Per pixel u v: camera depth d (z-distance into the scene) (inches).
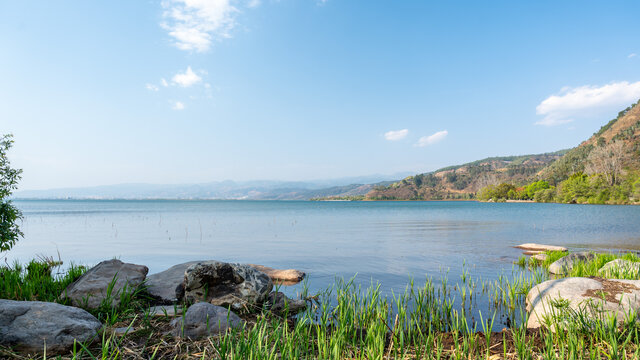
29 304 227.9
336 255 752.3
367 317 305.0
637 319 249.9
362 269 592.4
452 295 412.5
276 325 269.0
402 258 706.8
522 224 1744.6
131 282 349.7
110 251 829.2
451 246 902.4
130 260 706.2
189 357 211.9
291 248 867.4
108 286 327.6
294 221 2028.8
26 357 201.2
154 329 262.7
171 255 765.9
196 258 719.7
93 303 312.0
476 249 842.2
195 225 1710.1
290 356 201.0
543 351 221.0
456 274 546.6
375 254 764.0
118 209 4392.2
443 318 322.3
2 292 336.5
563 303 275.1
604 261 535.5
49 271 488.7
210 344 230.7
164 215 2800.2
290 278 509.4
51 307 231.1
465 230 1397.6
